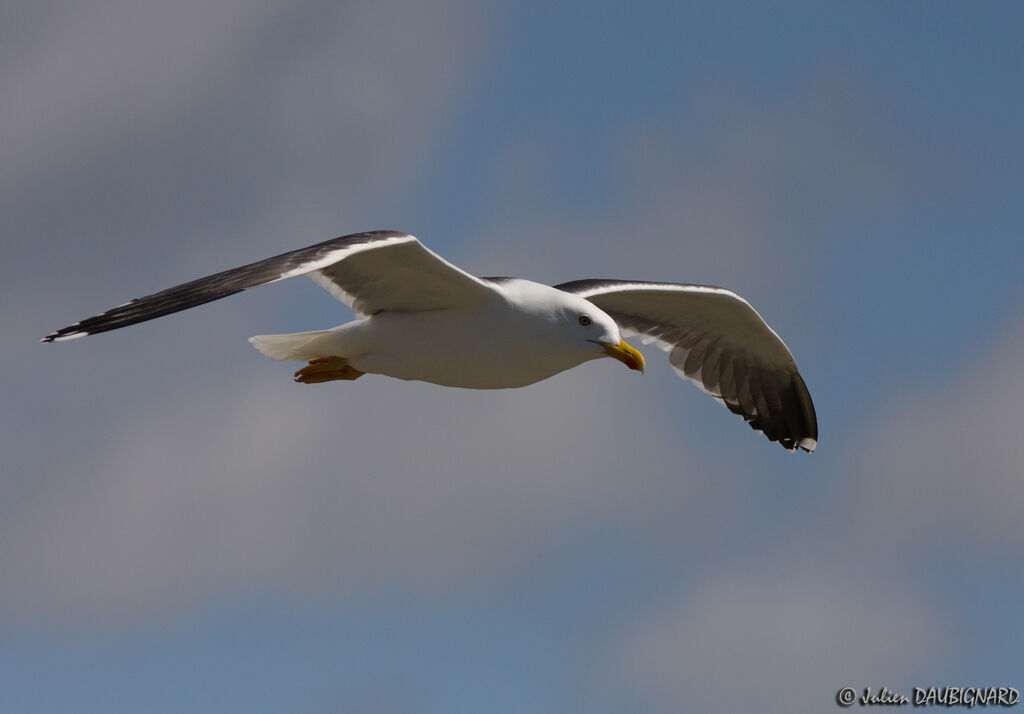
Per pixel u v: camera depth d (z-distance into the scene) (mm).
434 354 13922
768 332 16969
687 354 17578
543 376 14297
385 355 14047
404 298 13812
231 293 11781
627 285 16359
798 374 17641
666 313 17141
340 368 14398
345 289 13891
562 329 14023
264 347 14312
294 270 12047
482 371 14047
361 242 12500
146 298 11867
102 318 11688
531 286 14219
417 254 12977
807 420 17938
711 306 16734
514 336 13875
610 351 14055
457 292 13625
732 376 17781
